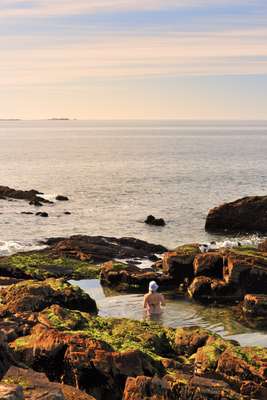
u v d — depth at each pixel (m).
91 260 37.59
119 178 108.31
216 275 31.03
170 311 27.30
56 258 36.50
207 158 165.62
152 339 19.83
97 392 16.16
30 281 26.41
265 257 30.59
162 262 34.66
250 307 27.02
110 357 16.23
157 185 95.50
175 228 56.66
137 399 14.57
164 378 15.20
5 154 183.12
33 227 56.28
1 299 24.81
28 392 12.63
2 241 47.09
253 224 54.34
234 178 106.62
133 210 68.38
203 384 14.94
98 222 59.88
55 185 97.44
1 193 76.69
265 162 148.12
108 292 30.73
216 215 54.81
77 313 21.62
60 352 16.91
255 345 22.47
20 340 17.92
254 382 16.72
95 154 186.75
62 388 13.90
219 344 19.33
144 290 31.17
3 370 15.08
